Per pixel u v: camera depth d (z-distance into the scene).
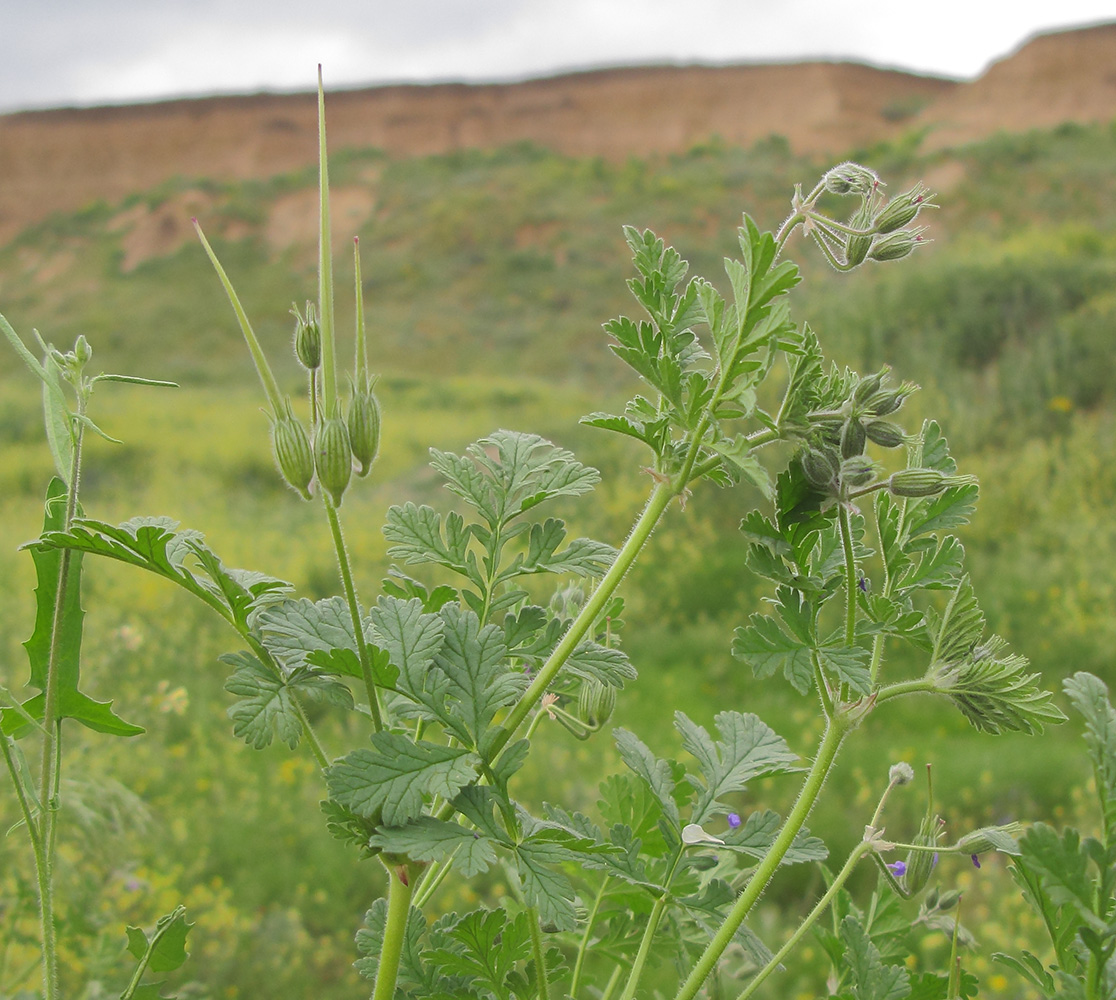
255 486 17.55
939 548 1.44
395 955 1.18
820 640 1.33
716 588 9.25
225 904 4.66
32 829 1.24
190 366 35.91
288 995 4.14
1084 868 1.02
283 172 66.19
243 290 44.72
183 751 6.10
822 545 1.48
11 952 2.88
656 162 54.75
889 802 5.51
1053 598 8.30
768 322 1.14
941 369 13.66
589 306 39.12
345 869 5.10
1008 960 1.25
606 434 14.32
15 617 8.06
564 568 1.38
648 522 1.22
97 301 46.34
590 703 1.53
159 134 67.44
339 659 1.13
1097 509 10.16
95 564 9.84
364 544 11.59
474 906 4.53
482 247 45.47
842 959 1.61
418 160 60.81
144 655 7.22
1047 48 57.09
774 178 47.47
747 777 1.53
